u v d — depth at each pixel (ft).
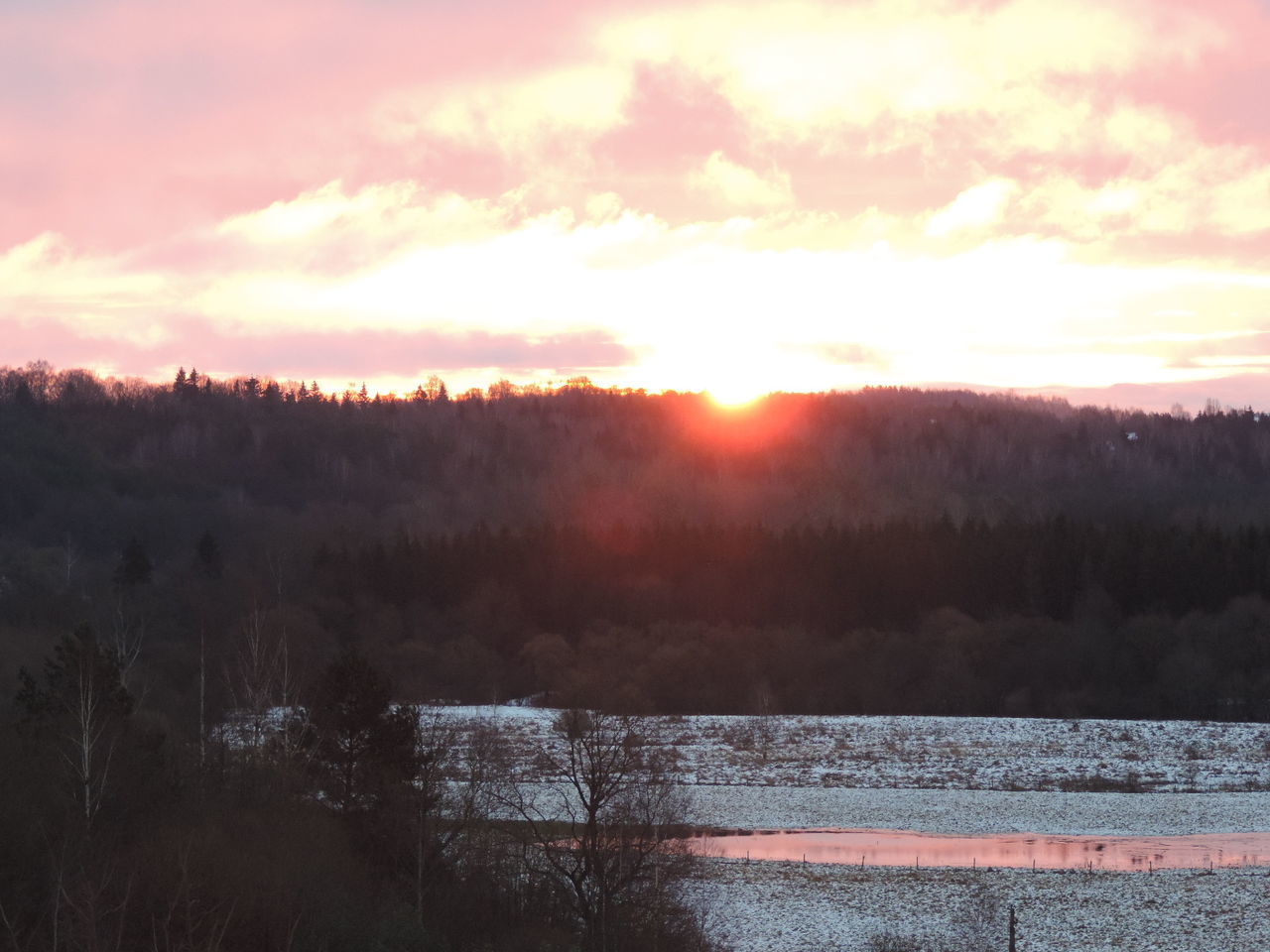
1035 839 447.01
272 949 241.14
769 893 370.53
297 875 260.01
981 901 361.30
